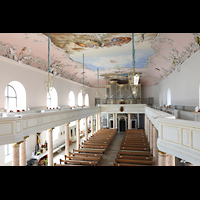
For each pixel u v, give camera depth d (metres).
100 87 25.73
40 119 8.20
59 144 15.92
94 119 26.09
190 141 4.56
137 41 9.83
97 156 11.20
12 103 10.82
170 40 9.21
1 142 5.81
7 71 9.30
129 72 19.16
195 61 8.42
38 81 12.31
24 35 8.67
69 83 17.75
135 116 24.86
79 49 11.38
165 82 16.66
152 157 10.97
